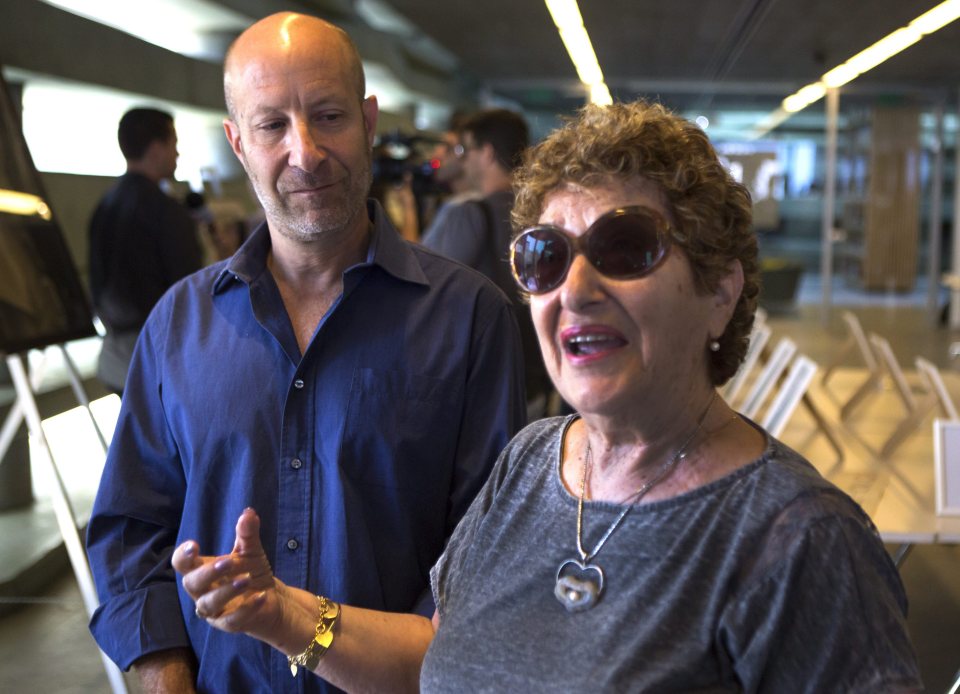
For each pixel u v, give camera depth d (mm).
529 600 1062
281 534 1545
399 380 1578
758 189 11266
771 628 903
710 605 936
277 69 1487
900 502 2861
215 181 5461
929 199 11086
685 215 993
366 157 1582
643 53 9609
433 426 1590
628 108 1050
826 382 5008
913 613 3645
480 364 1633
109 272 3646
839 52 8898
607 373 1010
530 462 1198
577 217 1026
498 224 3229
